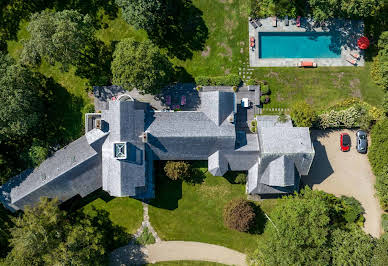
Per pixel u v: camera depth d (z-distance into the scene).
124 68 44.31
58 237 45.06
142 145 45.97
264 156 46.59
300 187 52.44
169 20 51.88
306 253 44.22
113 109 45.41
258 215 51.78
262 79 52.59
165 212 51.69
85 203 51.53
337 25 52.72
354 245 45.56
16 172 50.50
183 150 47.53
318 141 52.62
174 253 51.81
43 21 43.72
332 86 52.75
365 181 52.75
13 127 45.28
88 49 51.78
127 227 51.72
